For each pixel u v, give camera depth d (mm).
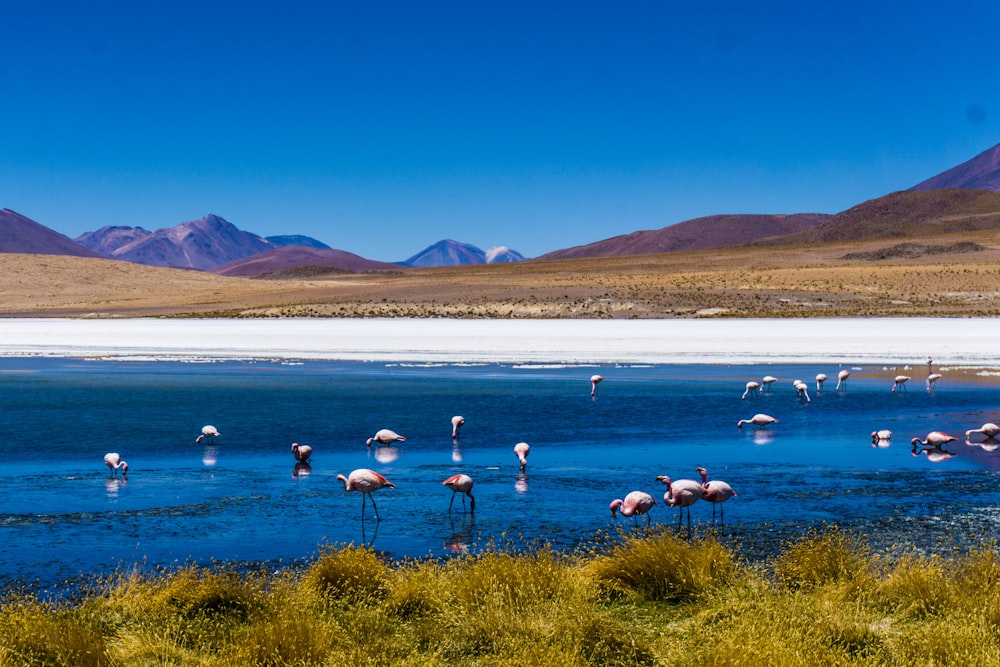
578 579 9570
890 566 10336
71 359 43844
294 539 12203
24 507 14023
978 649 7355
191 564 11031
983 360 42062
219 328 68938
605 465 17688
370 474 13508
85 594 9812
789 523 12961
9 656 7484
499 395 29109
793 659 7168
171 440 20672
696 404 27109
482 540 12117
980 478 16297
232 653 7684
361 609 8938
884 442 20500
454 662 7809
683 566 9578
